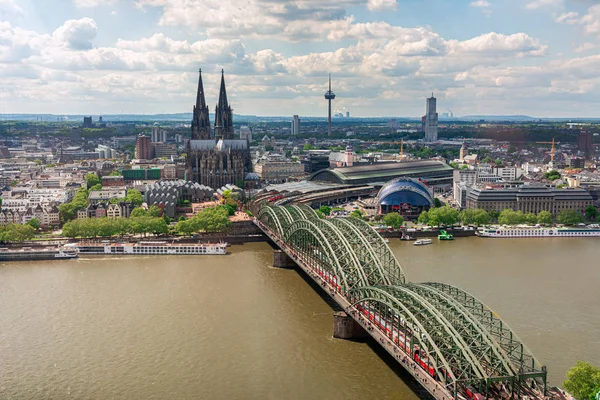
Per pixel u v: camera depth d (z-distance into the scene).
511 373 188.88
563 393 198.38
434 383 194.88
